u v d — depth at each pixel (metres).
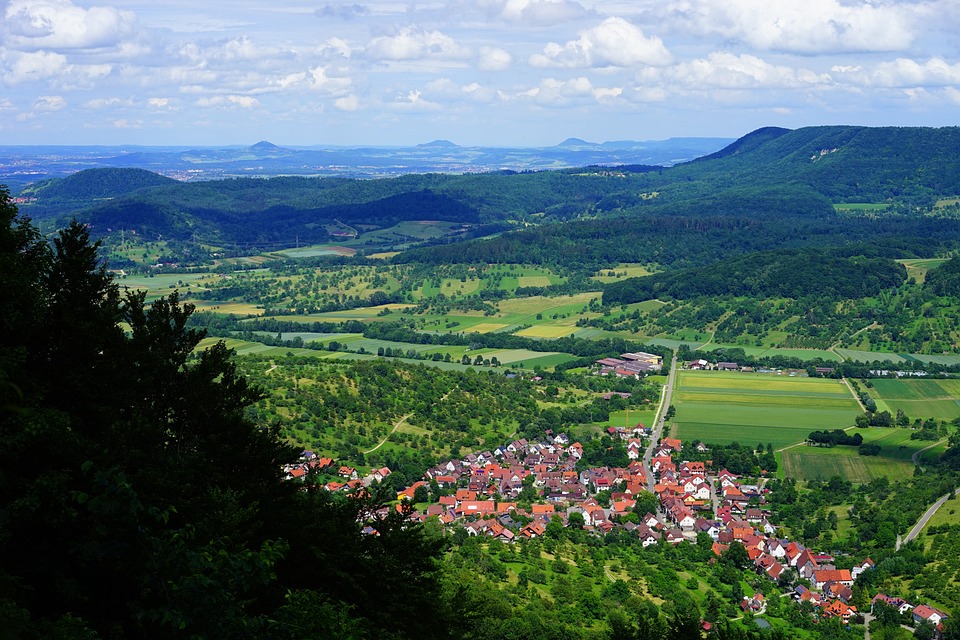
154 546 25.67
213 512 35.69
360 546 44.28
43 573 30.66
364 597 40.97
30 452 33.88
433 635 44.34
